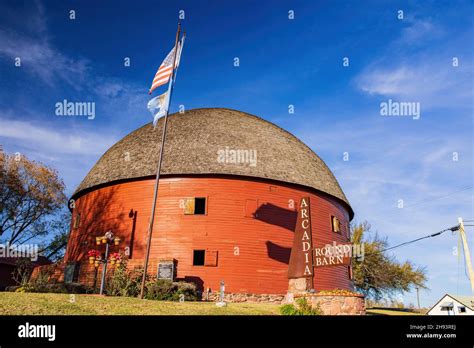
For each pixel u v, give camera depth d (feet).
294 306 60.29
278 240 87.71
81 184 105.91
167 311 50.08
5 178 127.03
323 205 98.43
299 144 114.73
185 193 88.07
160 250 84.79
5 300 45.03
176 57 76.23
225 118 108.88
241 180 89.61
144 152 97.91
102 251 90.17
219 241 84.43
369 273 145.28
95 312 45.27
